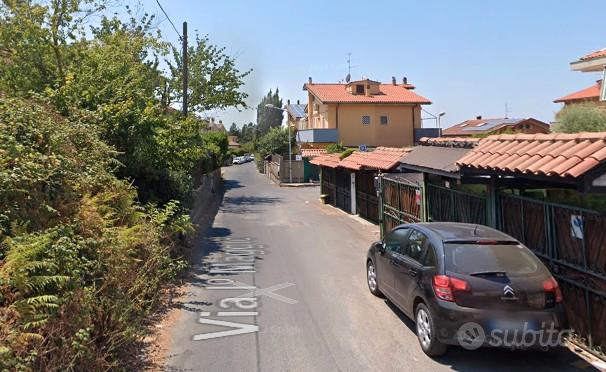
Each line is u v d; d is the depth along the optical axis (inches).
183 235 496.7
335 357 237.8
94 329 206.7
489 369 224.8
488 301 219.9
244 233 637.3
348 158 882.1
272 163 1894.7
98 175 305.1
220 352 241.8
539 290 221.9
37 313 176.1
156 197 477.7
